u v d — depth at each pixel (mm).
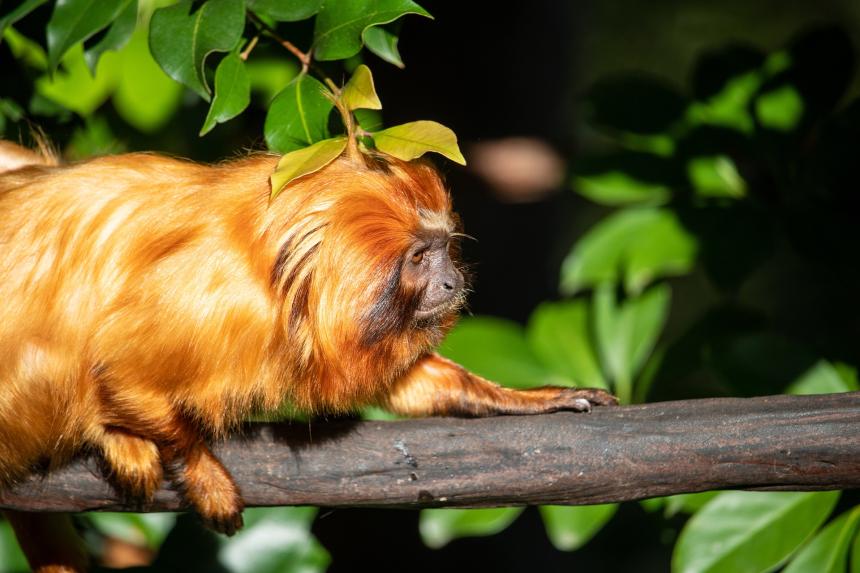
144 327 5254
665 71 19938
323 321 5508
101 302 5363
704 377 9414
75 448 5629
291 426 5742
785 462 5461
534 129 15289
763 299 16062
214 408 5418
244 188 5461
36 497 5707
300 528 7199
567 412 5848
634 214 7371
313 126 5250
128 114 8297
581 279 7262
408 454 5652
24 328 5488
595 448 5602
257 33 5609
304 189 5461
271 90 8062
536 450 5629
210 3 5238
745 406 5598
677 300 16969
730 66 7645
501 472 5629
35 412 5527
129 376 5305
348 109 5164
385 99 14234
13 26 6379
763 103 7469
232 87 5188
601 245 7320
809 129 7426
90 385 5438
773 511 6070
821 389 6559
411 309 5719
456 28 14688
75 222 5520
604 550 9805
